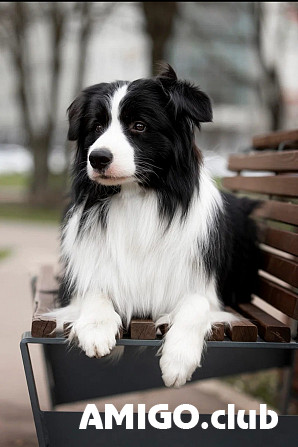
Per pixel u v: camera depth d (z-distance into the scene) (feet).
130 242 9.98
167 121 9.84
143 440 9.48
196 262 10.07
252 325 9.18
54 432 9.25
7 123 118.32
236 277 11.71
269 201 12.09
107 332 8.82
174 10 39.78
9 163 116.06
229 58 55.57
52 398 12.21
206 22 49.75
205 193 10.40
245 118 73.97
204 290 10.19
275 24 43.06
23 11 58.08
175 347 8.82
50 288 12.37
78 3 54.44
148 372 11.91
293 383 13.09
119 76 84.28
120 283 9.95
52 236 39.47
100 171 9.43
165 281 9.99
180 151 9.95
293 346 9.07
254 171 13.46
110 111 9.82
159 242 9.97
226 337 9.52
